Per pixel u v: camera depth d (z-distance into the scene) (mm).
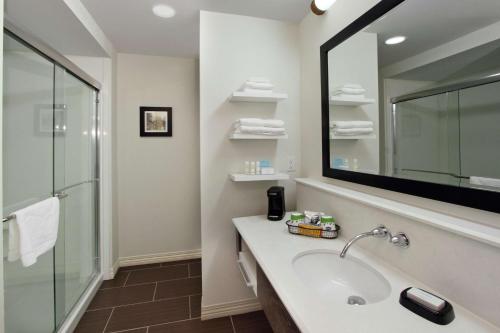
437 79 890
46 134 1571
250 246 1249
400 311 735
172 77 2713
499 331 657
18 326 1382
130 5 1726
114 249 2475
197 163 2803
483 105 753
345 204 1318
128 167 2650
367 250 1155
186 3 1702
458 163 829
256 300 1907
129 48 2480
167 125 2709
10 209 1287
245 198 1884
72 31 1812
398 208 989
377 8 1140
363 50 1247
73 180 1934
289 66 1942
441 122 880
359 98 1284
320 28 1670
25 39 1253
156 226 2736
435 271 831
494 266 673
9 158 1281
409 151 1010
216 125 1813
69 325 1671
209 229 1825
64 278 1784
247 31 1855
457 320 699
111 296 2088
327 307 752
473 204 782
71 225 1908
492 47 732
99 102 2305
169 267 2619
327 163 1580
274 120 1722
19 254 1228
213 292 1836
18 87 1324
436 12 895
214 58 1799
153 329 1702
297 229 1396
